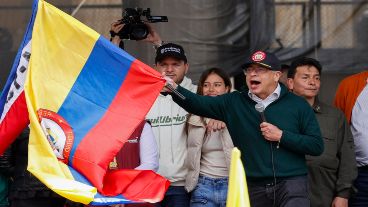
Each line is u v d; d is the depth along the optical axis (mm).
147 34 15273
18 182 13898
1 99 12891
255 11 16750
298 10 16766
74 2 16500
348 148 15625
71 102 12547
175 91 13172
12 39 16297
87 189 12000
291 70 15695
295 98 13414
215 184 14594
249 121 13297
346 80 16312
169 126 14953
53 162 12000
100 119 12555
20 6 16312
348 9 16797
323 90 17250
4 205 14234
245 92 13445
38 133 12039
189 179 14695
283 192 13109
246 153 13320
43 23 12594
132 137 13562
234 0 16766
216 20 16750
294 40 16766
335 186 15586
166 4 16672
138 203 13656
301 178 13188
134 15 15203
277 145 13156
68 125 12469
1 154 13047
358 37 16797
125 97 12680
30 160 11977
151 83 12727
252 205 13297
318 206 15469
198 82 15938
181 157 14914
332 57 16812
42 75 12492
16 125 12781
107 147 12453
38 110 12352
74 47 12672
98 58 12695
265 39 16750
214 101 13477
